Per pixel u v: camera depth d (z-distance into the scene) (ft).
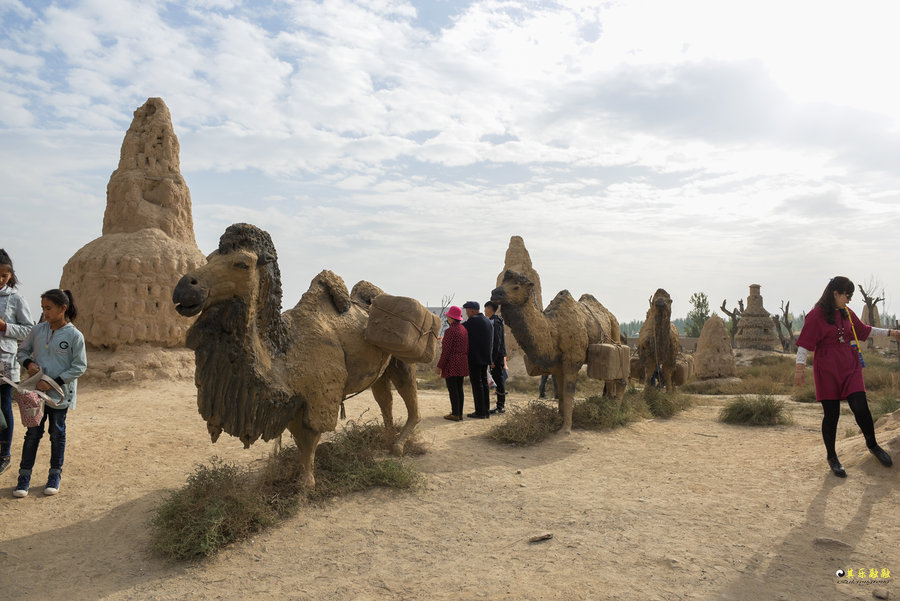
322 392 17.51
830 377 19.48
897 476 18.13
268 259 15.80
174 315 41.70
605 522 16.01
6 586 12.98
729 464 22.63
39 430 18.65
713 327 71.97
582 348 29.78
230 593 12.48
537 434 26.96
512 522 16.25
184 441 25.48
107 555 14.53
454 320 31.65
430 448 24.25
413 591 12.21
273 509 16.51
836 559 13.17
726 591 11.75
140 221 44.01
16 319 19.47
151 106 47.62
